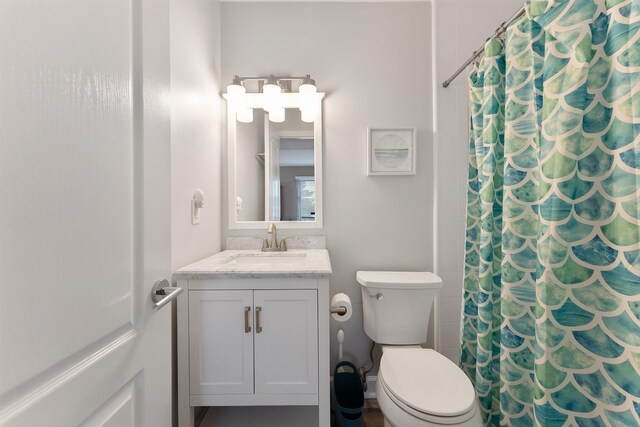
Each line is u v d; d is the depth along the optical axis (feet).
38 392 1.24
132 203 1.93
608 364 2.49
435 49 5.82
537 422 2.77
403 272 5.67
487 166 3.87
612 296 2.49
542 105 3.02
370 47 5.95
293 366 3.86
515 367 3.39
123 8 1.84
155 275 2.16
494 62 3.86
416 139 5.92
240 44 5.93
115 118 1.76
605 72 2.55
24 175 1.20
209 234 5.25
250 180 6.02
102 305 1.64
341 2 5.95
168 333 2.40
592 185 2.59
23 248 1.20
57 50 1.35
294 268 3.92
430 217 5.93
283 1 5.93
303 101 5.71
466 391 3.42
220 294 3.84
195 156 4.67
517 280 3.43
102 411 1.65
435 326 5.80
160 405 2.26
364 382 5.40
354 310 5.89
